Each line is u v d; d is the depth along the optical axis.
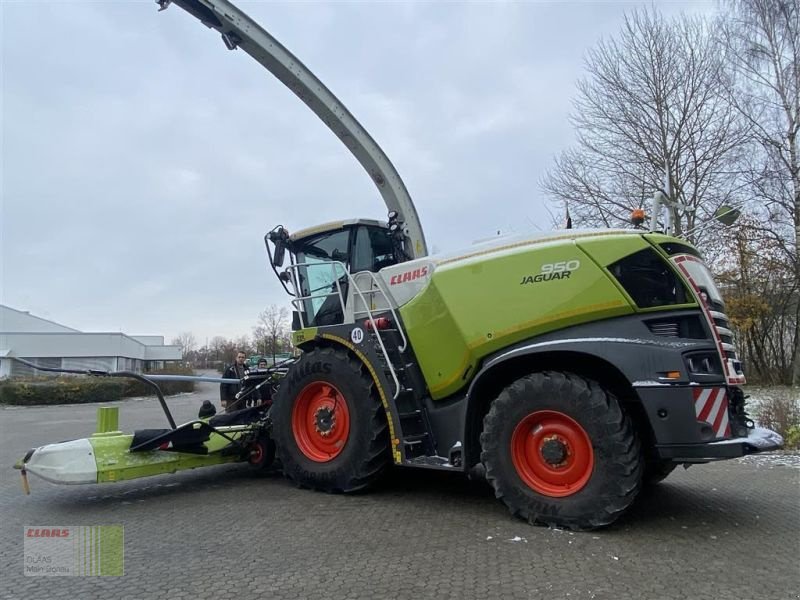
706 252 20.33
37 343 41.69
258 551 4.01
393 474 6.59
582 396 4.28
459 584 3.37
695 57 20.34
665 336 4.28
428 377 5.38
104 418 5.72
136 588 3.42
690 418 4.04
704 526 4.47
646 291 4.37
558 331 4.62
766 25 19.75
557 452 4.39
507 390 4.60
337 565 3.71
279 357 10.54
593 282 4.48
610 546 3.98
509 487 4.54
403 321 5.60
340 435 5.73
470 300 5.06
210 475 6.84
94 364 42.94
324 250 6.81
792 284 19.86
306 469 5.80
